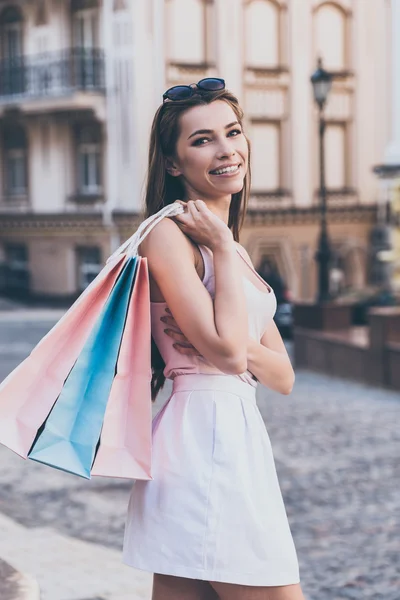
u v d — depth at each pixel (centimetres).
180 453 276
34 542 689
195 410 280
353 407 1341
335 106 3316
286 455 1013
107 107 3130
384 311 1570
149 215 299
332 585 613
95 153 3206
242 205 317
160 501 276
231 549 273
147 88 3064
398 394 1487
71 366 266
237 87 3155
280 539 280
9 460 1001
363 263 3362
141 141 3072
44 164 3303
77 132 3234
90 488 881
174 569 272
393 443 1073
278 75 3219
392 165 2625
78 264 3259
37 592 410
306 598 589
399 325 1552
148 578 590
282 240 3209
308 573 638
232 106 292
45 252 3312
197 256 280
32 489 878
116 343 269
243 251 301
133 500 284
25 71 3247
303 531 737
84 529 744
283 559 279
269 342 307
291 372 298
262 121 3206
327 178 3309
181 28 3084
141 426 275
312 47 3272
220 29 3119
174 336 284
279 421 1223
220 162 288
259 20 3195
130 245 274
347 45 3338
